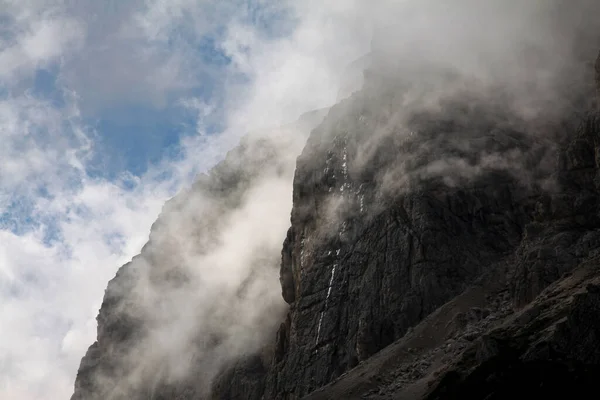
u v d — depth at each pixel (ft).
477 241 293.64
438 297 284.20
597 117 254.47
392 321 290.76
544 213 258.98
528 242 257.14
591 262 218.59
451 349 236.02
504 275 272.31
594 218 247.50
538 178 300.61
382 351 269.44
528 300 234.58
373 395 233.55
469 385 183.62
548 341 172.35
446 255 291.79
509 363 179.42
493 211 299.99
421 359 243.40
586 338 167.53
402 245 304.50
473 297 267.39
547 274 232.73
